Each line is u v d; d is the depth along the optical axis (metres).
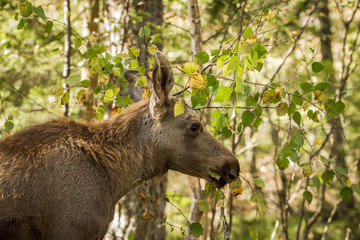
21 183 7.79
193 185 11.17
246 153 21.73
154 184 12.48
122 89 10.70
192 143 8.57
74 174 8.00
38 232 7.91
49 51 16.56
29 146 8.13
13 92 16.78
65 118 8.79
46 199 7.86
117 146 8.65
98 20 13.48
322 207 14.74
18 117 16.03
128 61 8.97
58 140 8.27
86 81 8.77
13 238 7.80
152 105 8.45
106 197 8.27
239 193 8.55
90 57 8.80
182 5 18.59
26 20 16.30
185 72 7.79
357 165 17.72
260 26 9.27
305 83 8.27
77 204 7.88
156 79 7.97
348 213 19.69
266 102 8.19
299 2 19.62
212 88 8.88
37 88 17.05
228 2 18.41
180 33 17.56
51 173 7.93
